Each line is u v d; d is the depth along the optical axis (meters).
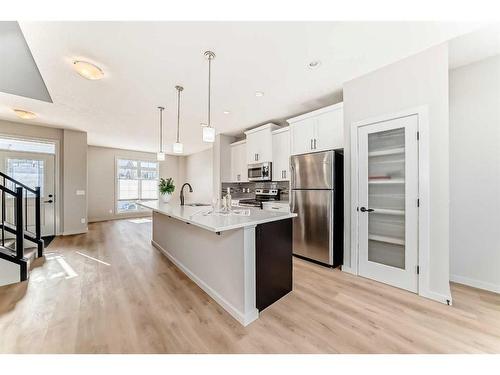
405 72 2.28
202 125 4.57
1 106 3.49
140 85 2.79
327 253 2.96
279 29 1.83
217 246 2.12
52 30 1.81
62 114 3.86
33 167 4.56
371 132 2.54
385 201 2.48
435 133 2.11
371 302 2.08
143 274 2.74
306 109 3.71
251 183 5.54
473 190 2.39
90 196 6.70
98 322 1.76
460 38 2.00
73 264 3.08
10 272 2.46
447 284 2.04
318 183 3.07
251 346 1.51
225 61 2.28
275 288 2.09
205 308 1.98
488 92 2.31
